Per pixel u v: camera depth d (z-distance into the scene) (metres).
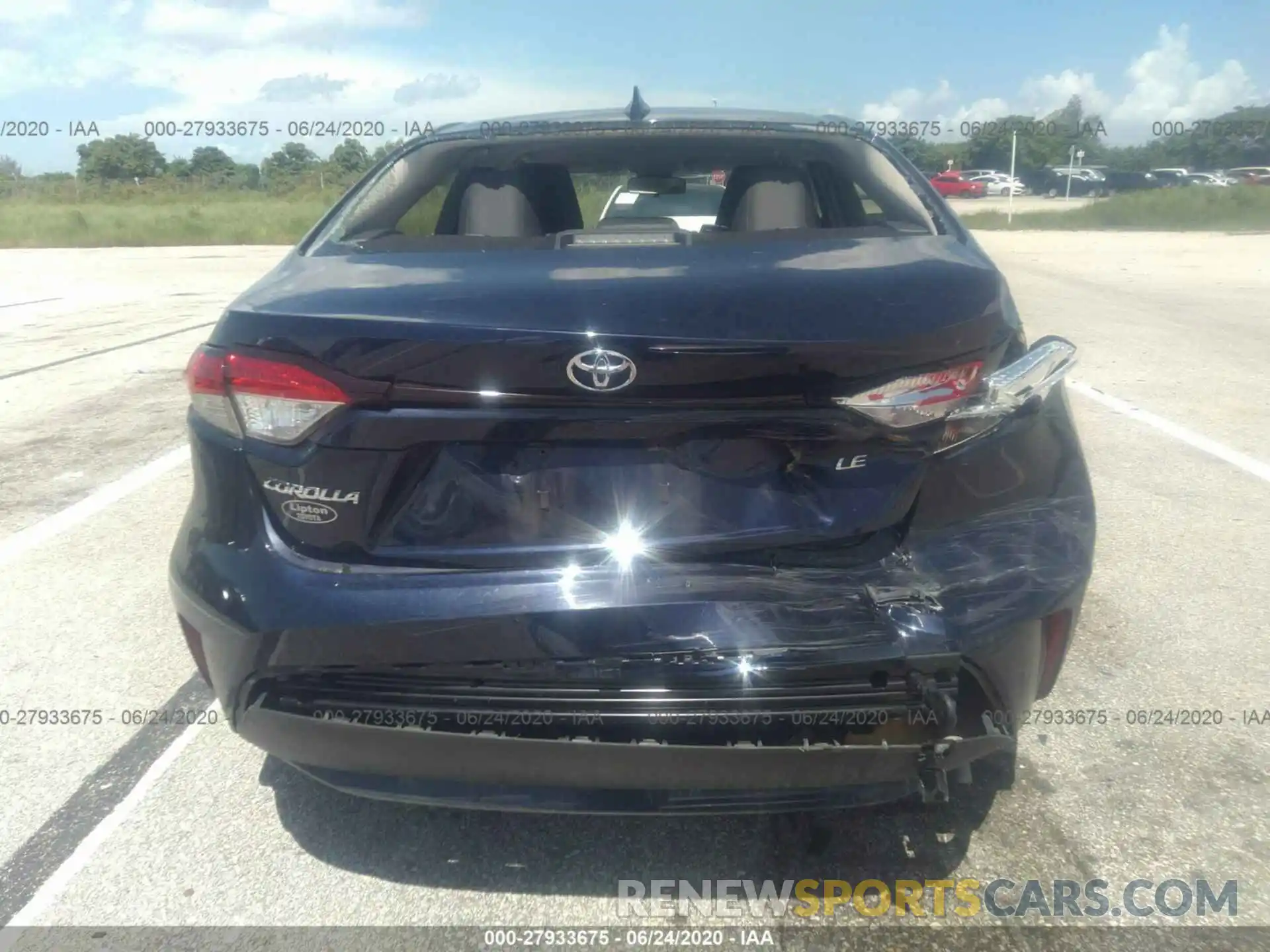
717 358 1.98
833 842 2.56
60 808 2.75
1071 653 3.38
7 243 24.38
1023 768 2.80
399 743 2.12
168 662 3.52
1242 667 3.29
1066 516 2.26
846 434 2.06
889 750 2.06
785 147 3.19
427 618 2.03
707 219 5.08
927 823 2.61
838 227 3.29
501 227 3.08
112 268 18.08
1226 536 4.34
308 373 2.06
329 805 2.75
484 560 2.07
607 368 1.98
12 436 6.29
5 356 8.97
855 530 2.10
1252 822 2.58
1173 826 2.58
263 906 2.39
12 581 4.17
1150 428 5.92
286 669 2.13
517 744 2.06
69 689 3.35
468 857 2.54
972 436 2.15
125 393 7.43
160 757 2.98
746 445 2.07
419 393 2.03
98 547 4.52
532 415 2.02
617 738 2.07
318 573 2.11
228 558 2.18
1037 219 28.72
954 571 2.11
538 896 2.41
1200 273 14.54
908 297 2.13
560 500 2.07
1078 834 2.56
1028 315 10.26
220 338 2.18
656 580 2.04
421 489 2.09
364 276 2.34
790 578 2.07
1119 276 14.21
